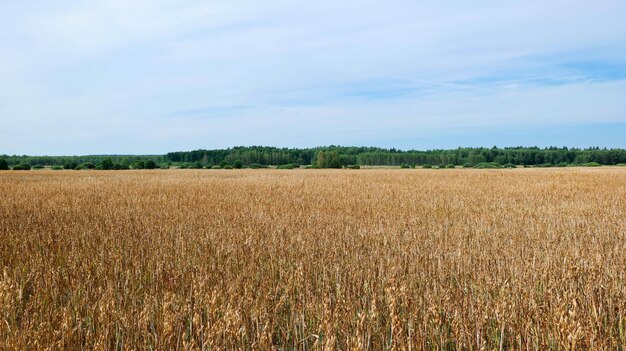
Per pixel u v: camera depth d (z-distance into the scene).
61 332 4.69
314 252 8.53
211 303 4.98
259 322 5.37
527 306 5.42
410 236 10.38
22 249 8.84
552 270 6.70
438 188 25.70
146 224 12.34
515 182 30.33
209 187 27.23
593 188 24.98
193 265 7.47
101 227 11.59
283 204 17.61
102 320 4.97
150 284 6.80
